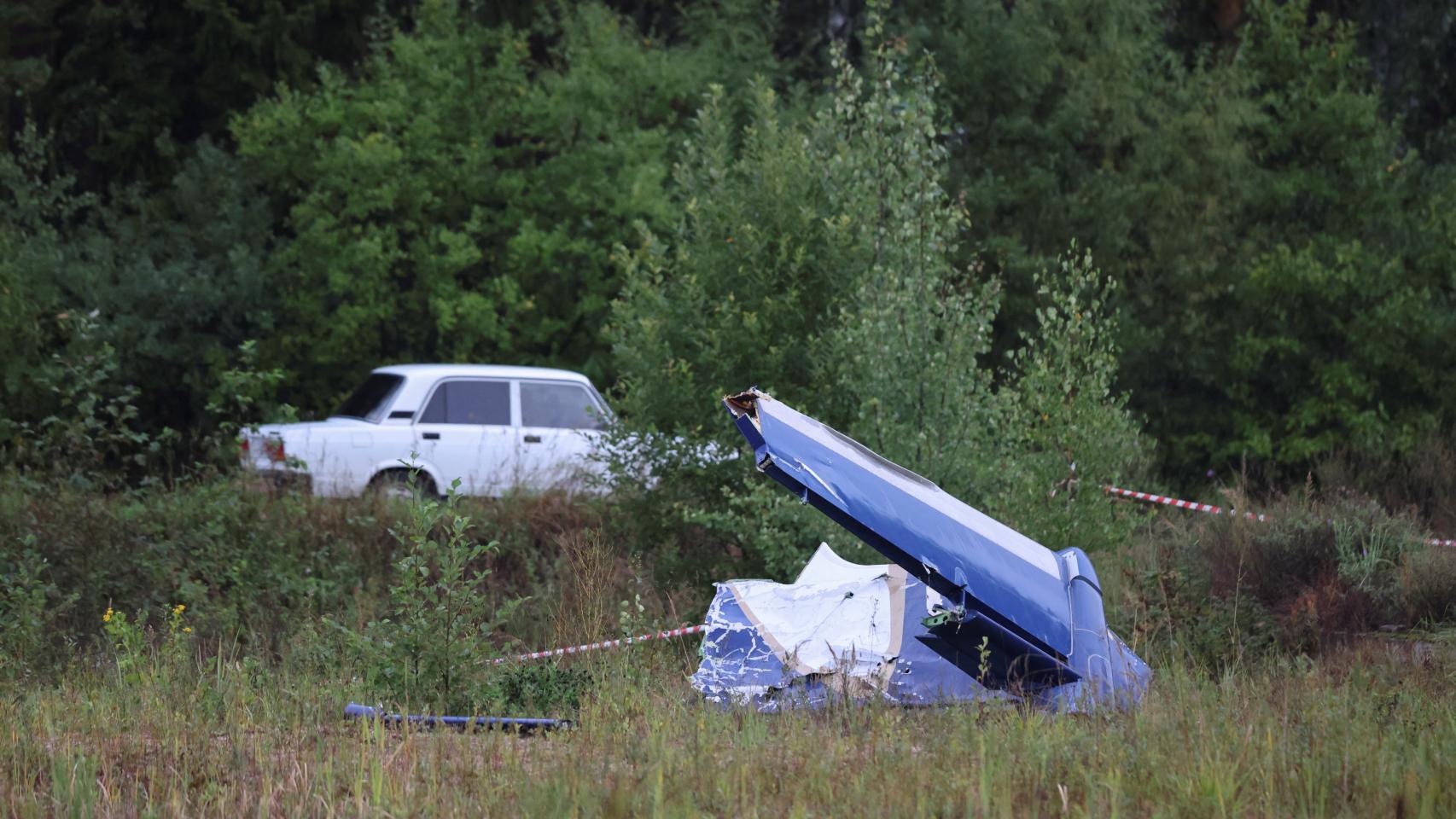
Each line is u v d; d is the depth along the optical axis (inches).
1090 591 1002.7
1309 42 2874.0
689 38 3238.2
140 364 2620.6
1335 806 676.7
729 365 1521.9
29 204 2576.3
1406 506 2015.3
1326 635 1299.2
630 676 1009.5
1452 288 2517.2
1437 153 3038.9
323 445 2053.4
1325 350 2516.0
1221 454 2501.2
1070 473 1392.7
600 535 1557.6
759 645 1086.4
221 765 761.0
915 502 989.8
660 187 2694.4
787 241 1530.5
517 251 2672.2
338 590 1471.5
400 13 3078.2
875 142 1535.4
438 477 2119.8
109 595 1393.9
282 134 2716.5
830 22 3412.9
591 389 2268.7
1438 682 987.9
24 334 2389.3
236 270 2652.6
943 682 968.9
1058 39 2770.7
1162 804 660.7
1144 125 2701.8
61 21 2994.6
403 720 850.1
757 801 666.8
